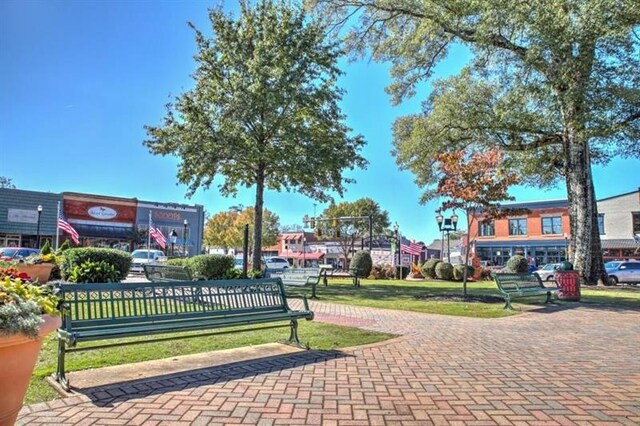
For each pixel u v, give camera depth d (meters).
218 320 5.80
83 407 3.88
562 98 13.09
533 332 7.95
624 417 3.80
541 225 50.00
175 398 4.15
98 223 40.56
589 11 12.28
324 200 23.33
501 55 16.98
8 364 2.69
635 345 6.85
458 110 18.91
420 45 19.44
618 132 15.16
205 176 20.36
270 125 20.08
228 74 20.45
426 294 14.97
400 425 3.60
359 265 28.42
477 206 16.72
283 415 3.78
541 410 3.96
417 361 5.68
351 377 4.92
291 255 70.62
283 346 6.48
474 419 3.73
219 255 18.34
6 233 35.47
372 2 20.17
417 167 21.09
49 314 3.05
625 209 46.84
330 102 21.53
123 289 5.26
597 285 20.45
